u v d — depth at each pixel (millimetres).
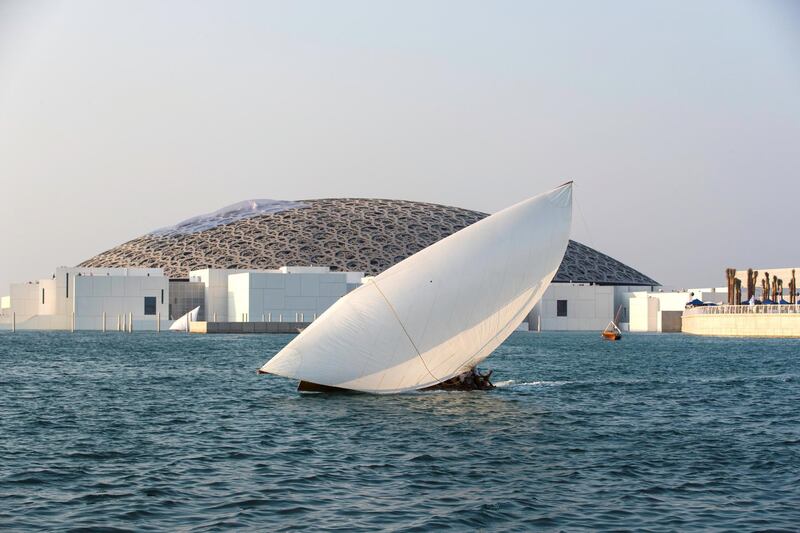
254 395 83438
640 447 54812
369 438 57500
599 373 113875
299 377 74062
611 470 47719
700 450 53719
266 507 39750
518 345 198750
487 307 74312
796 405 77250
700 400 80938
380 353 73750
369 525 37031
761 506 40188
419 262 73500
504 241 74312
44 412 72188
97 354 155875
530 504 40406
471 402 75438
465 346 75062
